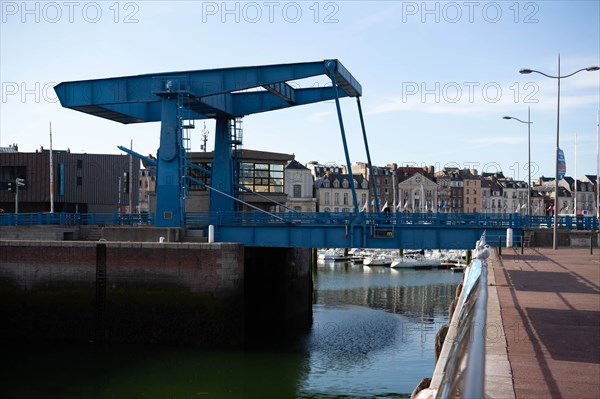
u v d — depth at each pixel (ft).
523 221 118.42
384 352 104.47
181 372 87.86
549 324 36.86
